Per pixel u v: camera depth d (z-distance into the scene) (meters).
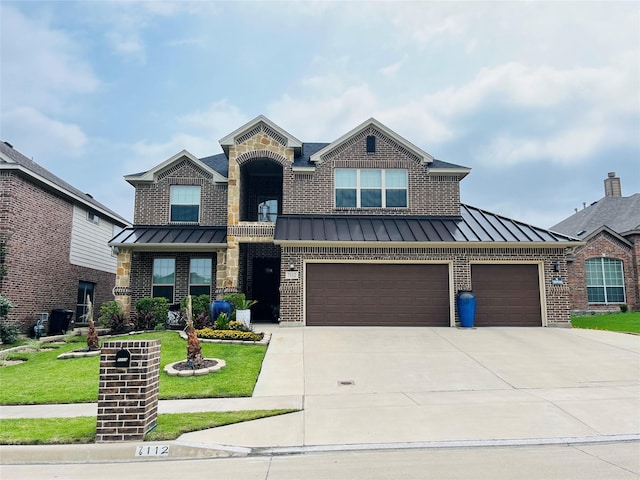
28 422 7.06
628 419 7.02
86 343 14.79
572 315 23.86
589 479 4.75
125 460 5.74
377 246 16.06
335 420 7.10
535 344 12.98
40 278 18.38
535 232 17.03
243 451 5.86
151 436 6.22
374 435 6.41
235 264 17.52
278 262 20.52
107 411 6.19
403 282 16.23
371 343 13.03
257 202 21.14
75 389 9.33
